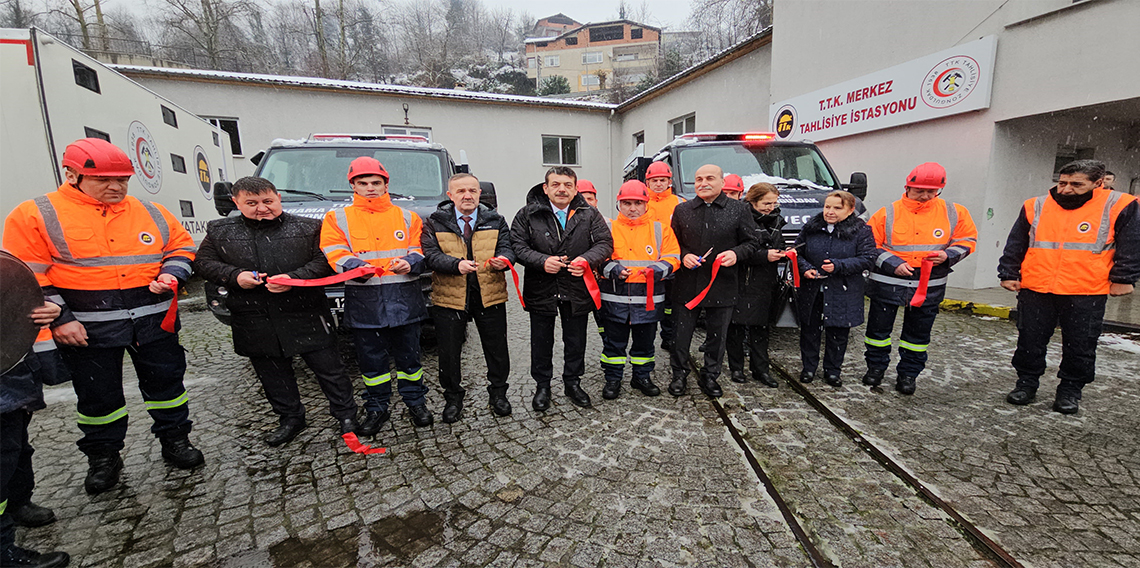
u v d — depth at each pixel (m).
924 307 3.18
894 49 7.00
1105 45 5.02
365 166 2.72
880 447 2.61
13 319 1.76
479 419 3.09
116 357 2.36
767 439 2.74
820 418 3.00
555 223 3.02
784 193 4.76
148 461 2.66
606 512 2.13
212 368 4.20
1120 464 2.43
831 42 7.98
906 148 7.02
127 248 2.29
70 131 4.79
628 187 3.11
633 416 3.08
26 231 2.06
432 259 2.76
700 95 11.84
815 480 2.33
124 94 5.61
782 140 5.53
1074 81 5.27
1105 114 6.34
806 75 8.55
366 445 2.78
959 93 6.21
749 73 10.34
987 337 4.64
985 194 6.22
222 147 8.45
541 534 2.00
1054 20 5.36
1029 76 5.63
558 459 2.58
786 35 8.88
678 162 5.21
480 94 13.05
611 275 3.07
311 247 2.73
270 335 2.65
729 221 3.15
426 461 2.60
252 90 11.23
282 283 2.45
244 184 2.50
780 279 3.79
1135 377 3.56
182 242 2.56
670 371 3.93
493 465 2.54
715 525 2.03
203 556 1.92
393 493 2.31
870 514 2.08
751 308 3.35
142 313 2.35
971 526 1.98
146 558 1.92
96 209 2.23
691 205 3.26
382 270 2.75
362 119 12.18
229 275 2.49
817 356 3.54
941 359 4.04
